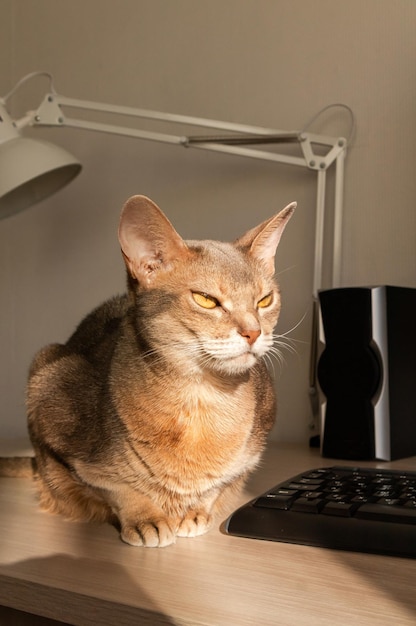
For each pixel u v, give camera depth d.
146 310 0.89
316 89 1.51
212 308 0.88
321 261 1.45
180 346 0.87
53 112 1.42
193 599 0.62
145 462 0.87
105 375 0.94
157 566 0.72
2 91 1.89
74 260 1.78
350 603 0.61
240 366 0.88
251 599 0.62
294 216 1.52
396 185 1.43
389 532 0.75
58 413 0.94
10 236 1.87
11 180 1.22
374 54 1.45
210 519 0.88
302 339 1.51
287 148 1.54
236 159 1.59
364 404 1.26
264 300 0.97
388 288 1.26
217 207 1.61
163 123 1.68
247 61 1.58
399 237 1.42
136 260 0.92
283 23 1.54
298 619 0.58
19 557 0.75
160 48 1.68
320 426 1.35
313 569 0.70
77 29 1.78
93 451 0.89
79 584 0.66
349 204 1.47
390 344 1.26
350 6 1.47
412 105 1.41
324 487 0.89
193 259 0.91
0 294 1.89
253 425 0.95
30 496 1.04
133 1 1.71
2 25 1.89
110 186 1.74
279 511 0.83
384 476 0.94
